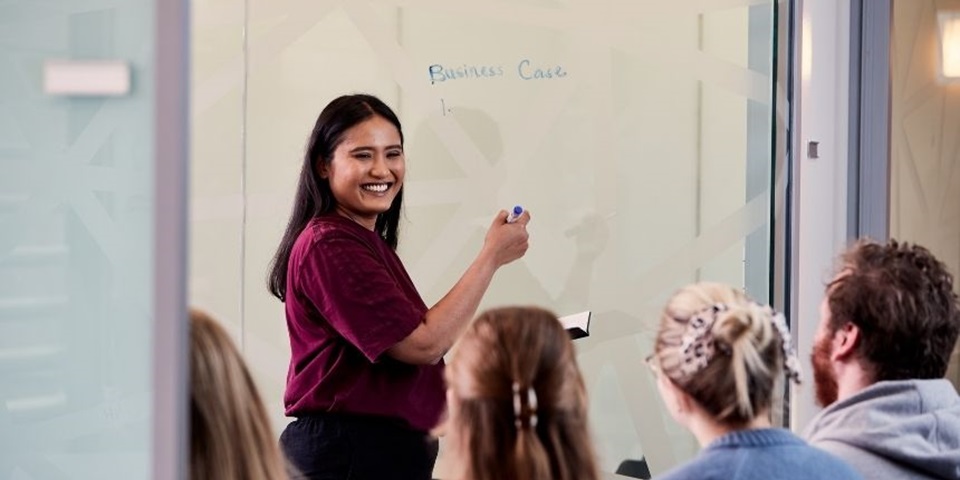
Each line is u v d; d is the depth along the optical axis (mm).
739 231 3973
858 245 2449
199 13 3662
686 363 1999
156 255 1717
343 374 3088
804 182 3896
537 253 4016
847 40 3922
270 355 3771
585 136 4020
